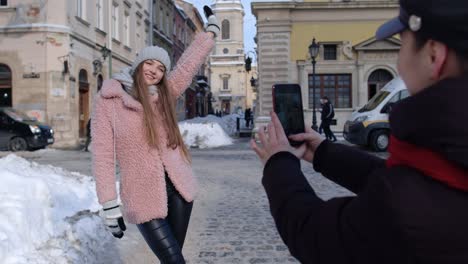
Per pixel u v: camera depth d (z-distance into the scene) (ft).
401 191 3.04
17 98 68.03
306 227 3.60
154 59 9.87
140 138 9.40
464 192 2.95
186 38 177.78
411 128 3.02
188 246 16.96
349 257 3.30
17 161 25.99
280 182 4.04
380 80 86.63
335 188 29.25
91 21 78.54
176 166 9.74
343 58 86.22
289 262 15.11
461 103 2.83
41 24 67.15
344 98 86.33
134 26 105.50
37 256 13.71
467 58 3.02
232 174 36.65
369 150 55.88
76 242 15.64
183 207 9.93
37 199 16.93
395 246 3.05
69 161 46.88
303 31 86.38
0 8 67.77
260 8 84.89
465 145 2.79
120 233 9.55
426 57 3.20
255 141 4.72
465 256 2.90
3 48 67.97
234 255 15.88
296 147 5.45
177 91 10.75
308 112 85.97
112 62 88.89
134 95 9.66
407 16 3.24
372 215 3.15
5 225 13.80
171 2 146.72
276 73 85.87
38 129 59.21
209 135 71.26
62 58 68.03
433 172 2.99
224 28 295.69
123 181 9.57
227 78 295.07
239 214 22.36
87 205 20.47
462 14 2.91
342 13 85.71
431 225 2.93
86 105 77.20
